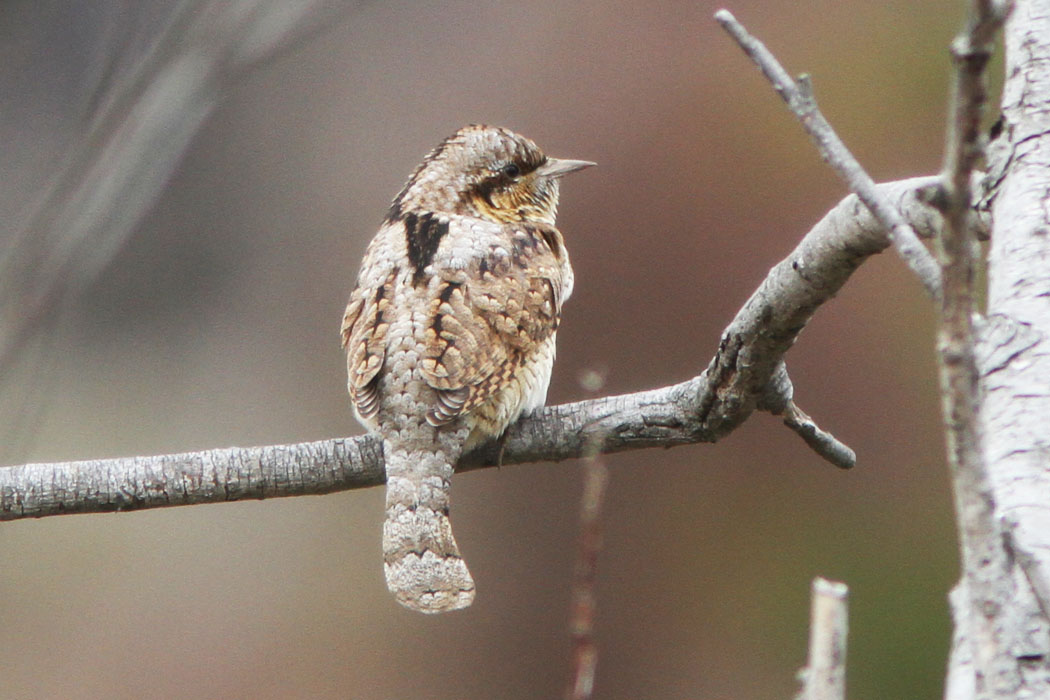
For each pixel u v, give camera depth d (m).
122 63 5.30
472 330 5.98
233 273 17.27
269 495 5.56
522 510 15.76
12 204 10.53
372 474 5.72
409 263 6.32
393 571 5.57
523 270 6.34
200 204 17.33
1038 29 3.66
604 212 15.45
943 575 14.48
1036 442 2.71
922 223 4.19
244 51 5.23
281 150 17.61
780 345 4.90
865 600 14.63
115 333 16.67
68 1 9.30
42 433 15.46
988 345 2.92
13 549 14.84
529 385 6.07
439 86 17.52
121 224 5.02
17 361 5.00
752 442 15.38
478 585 15.47
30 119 10.66
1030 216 3.24
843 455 5.46
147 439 16.11
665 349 14.98
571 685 3.23
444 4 17.72
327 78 17.78
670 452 15.39
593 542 3.25
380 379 5.88
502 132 7.22
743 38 2.70
